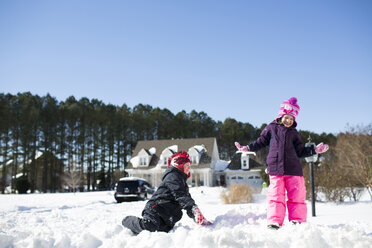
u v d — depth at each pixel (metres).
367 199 12.07
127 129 61.75
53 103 51.50
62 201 16.02
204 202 13.40
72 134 52.84
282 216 3.68
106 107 63.34
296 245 2.61
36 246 2.89
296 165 3.85
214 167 40.69
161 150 41.91
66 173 41.03
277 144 3.95
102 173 53.06
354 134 23.14
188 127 70.88
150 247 2.74
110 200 17.78
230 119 74.31
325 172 10.50
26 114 45.97
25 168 44.72
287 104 4.11
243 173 39.41
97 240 3.10
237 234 2.82
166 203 3.54
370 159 11.76
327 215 5.89
